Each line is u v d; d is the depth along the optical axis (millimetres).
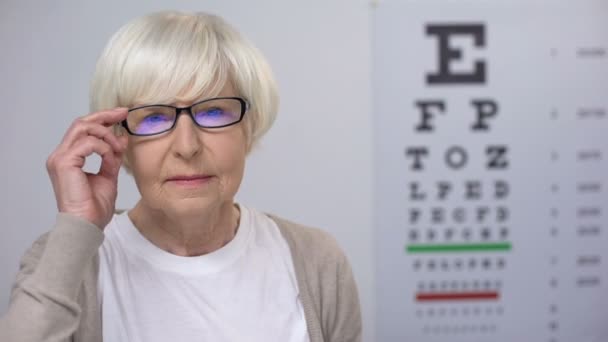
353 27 1740
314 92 1749
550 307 1828
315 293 928
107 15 1687
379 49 1748
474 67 1756
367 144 1771
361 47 1747
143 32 779
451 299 1820
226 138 799
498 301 1824
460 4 1738
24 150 1693
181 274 854
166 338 817
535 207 1800
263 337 848
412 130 1770
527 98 1768
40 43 1675
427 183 1787
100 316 810
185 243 869
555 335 1838
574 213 1801
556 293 1824
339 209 1783
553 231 1807
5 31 1661
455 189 1788
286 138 1754
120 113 779
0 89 1672
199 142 783
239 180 841
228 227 906
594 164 1785
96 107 828
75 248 763
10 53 1668
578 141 1780
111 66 783
